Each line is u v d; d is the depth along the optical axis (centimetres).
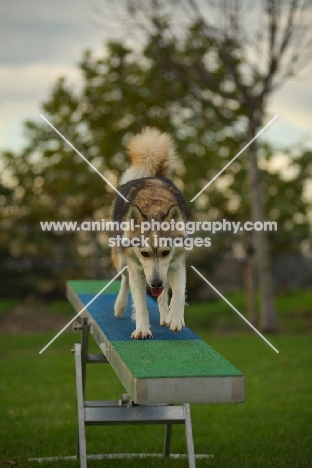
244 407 782
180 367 368
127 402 505
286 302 1597
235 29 1267
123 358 394
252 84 1462
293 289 1661
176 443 655
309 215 1584
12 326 1374
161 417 496
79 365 520
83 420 488
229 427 703
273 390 859
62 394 852
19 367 1020
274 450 611
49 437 666
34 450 621
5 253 1518
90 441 663
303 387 872
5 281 1523
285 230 1557
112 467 563
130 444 655
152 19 1306
